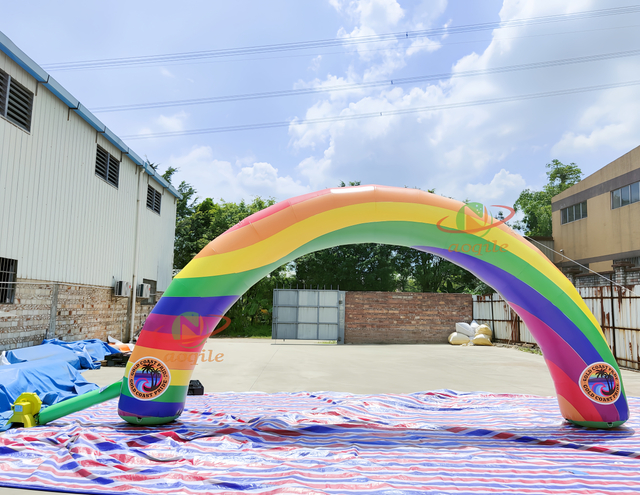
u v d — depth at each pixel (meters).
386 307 15.69
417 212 3.70
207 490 2.34
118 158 11.16
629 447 3.12
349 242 3.88
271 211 3.67
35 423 3.68
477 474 2.62
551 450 3.14
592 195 16.95
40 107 7.86
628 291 8.70
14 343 7.21
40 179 7.90
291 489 2.30
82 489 2.35
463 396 5.46
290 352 11.23
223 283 3.57
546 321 3.68
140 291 12.54
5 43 6.68
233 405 4.71
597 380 3.60
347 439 3.44
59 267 8.55
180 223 24.42
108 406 4.67
